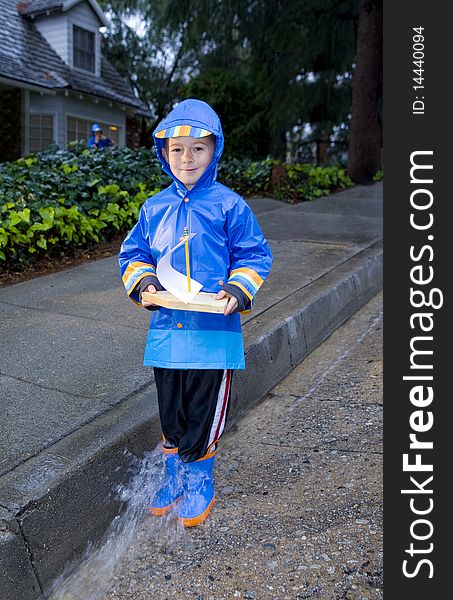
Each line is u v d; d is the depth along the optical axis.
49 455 2.29
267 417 3.37
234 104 17.59
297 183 10.09
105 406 2.72
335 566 2.19
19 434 2.45
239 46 14.93
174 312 2.29
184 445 2.38
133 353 3.38
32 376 3.05
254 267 2.26
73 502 2.17
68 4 15.42
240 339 2.40
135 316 4.07
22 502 2.00
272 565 2.21
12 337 3.64
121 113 17.33
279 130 17.28
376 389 3.62
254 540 2.34
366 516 2.47
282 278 4.91
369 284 5.43
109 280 5.02
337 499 2.59
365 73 11.64
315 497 2.61
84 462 2.25
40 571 2.01
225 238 2.31
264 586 2.11
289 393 3.65
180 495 2.52
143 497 2.51
